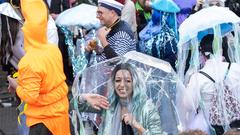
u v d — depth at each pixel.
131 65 7.59
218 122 7.67
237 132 6.50
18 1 9.16
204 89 7.65
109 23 9.09
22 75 7.42
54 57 7.66
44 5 7.78
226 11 8.18
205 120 7.69
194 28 7.96
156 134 7.34
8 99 13.31
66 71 10.44
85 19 10.23
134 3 12.89
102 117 7.69
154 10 10.16
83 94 7.79
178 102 7.66
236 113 7.68
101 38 8.98
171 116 7.60
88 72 7.92
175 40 9.85
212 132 7.71
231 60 8.26
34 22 7.54
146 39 10.04
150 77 7.63
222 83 7.64
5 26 9.24
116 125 7.54
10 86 8.95
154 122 7.38
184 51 8.24
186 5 10.98
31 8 7.64
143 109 7.40
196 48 7.98
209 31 7.97
